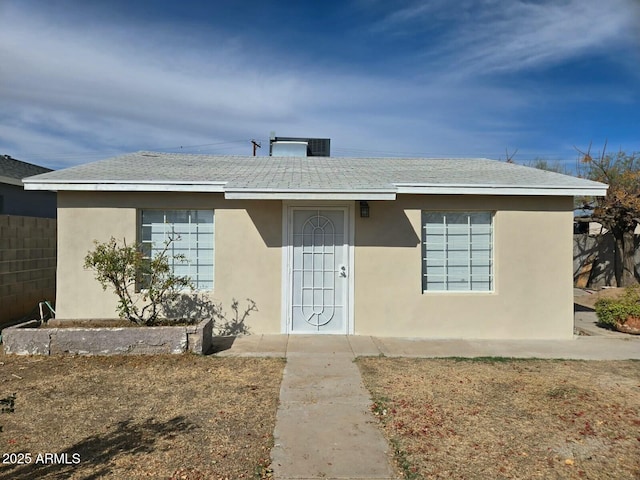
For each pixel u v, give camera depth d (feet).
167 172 27.68
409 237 26.37
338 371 19.57
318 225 26.37
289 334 26.21
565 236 26.61
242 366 20.10
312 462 11.86
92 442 12.85
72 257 25.61
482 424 14.32
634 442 13.21
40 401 15.87
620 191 43.73
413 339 25.73
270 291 26.27
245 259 26.17
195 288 26.66
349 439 13.20
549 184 25.72
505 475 11.35
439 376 19.06
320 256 26.37
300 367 20.04
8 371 19.06
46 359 20.67
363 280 26.35
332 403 15.94
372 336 26.21
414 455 12.30
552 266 26.63
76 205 25.67
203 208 26.16
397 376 18.99
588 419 14.79
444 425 14.21
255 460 11.92
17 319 30.73
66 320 24.85
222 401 16.02
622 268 46.55
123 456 12.05
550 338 26.45
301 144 43.19
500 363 21.16
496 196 26.45
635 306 27.68
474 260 27.22
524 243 26.58
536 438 13.39
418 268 26.40
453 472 11.46
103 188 24.93
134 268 23.48
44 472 11.21
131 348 21.39
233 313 26.17
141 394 16.62
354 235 26.30
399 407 15.62
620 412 15.38
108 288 25.58
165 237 26.63
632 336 27.12
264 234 26.22
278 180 25.75
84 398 16.19
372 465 11.76
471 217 27.17
